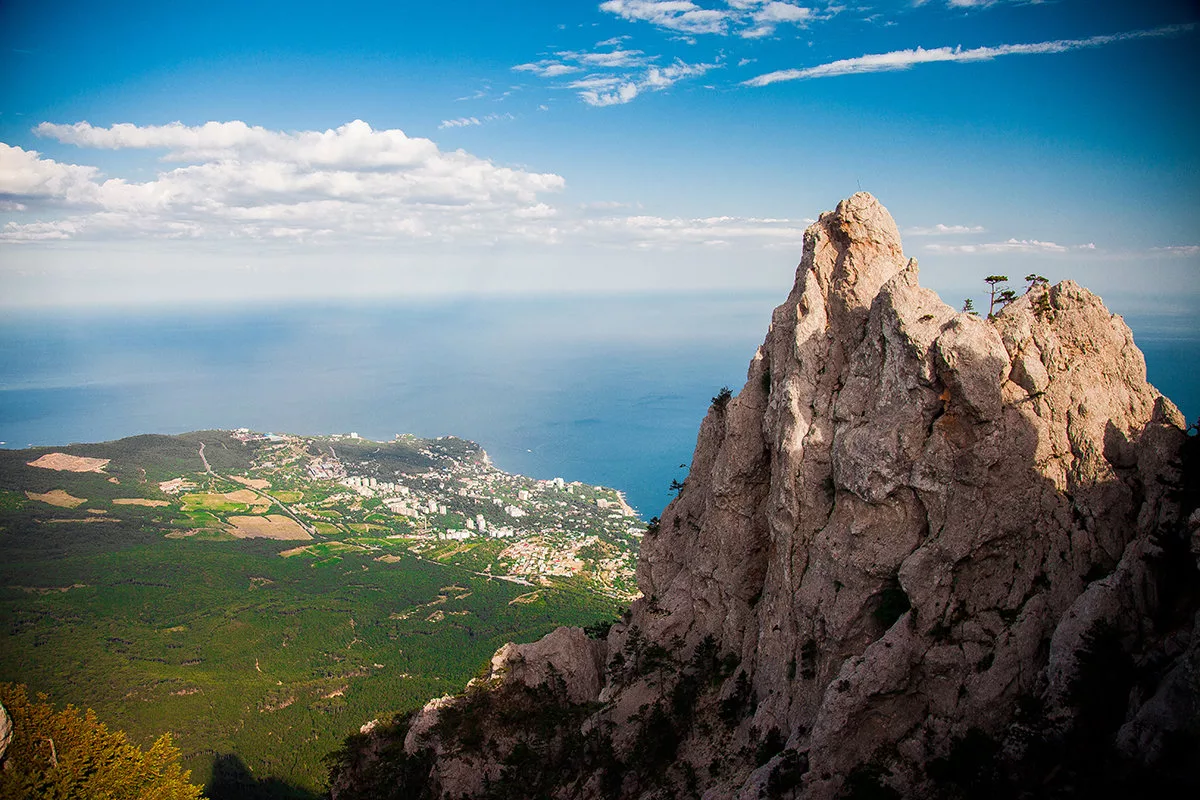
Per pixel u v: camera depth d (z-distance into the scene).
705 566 56.53
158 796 59.81
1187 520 31.41
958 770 33.25
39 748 57.56
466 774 60.84
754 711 46.47
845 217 48.31
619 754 54.03
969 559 37.00
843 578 41.00
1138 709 29.33
